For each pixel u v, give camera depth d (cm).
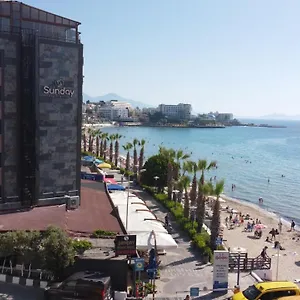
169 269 4125
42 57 4647
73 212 4591
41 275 3403
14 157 4641
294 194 10894
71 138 4959
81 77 4944
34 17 4662
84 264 3384
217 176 13612
